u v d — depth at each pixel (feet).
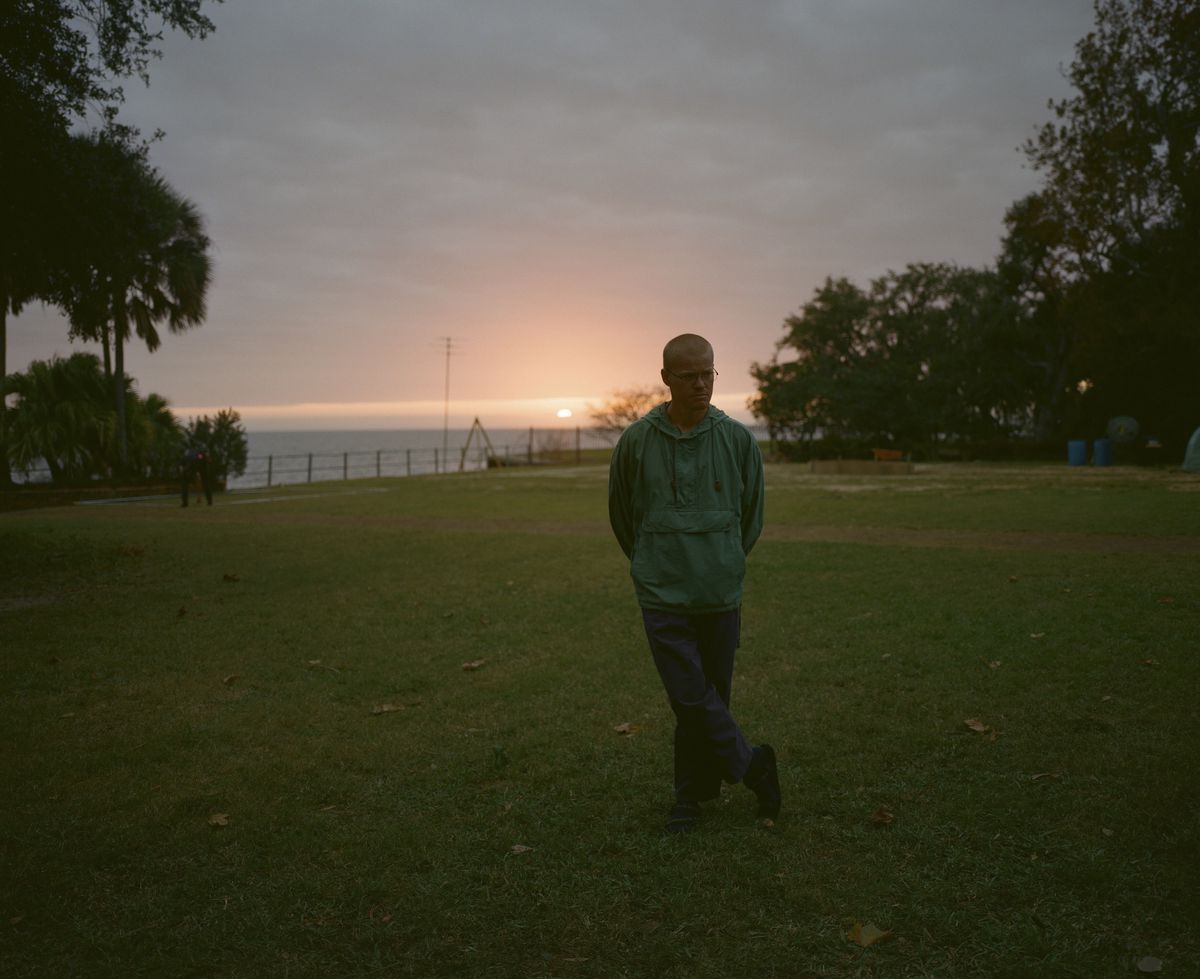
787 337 151.23
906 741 13.46
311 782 12.36
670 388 10.10
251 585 29.86
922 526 44.68
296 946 8.28
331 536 45.32
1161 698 14.93
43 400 90.79
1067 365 147.02
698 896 8.98
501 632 22.08
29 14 31.40
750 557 34.04
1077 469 103.09
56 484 86.38
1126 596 23.75
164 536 45.73
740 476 10.36
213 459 94.38
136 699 16.57
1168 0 108.06
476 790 12.00
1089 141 115.34
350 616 24.36
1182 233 110.83
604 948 8.13
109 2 33.60
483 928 8.52
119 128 36.60
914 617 22.20
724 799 11.59
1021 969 7.55
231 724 14.99
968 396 153.17
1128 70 112.37
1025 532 40.88
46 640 21.63
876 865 9.54
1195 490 63.72
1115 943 7.91
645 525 10.33
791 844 10.11
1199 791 11.09
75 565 34.35
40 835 10.69
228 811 11.39
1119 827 10.19
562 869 9.64
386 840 10.43
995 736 13.46
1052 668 17.10
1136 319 110.52
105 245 37.35
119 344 92.73
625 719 14.96
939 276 148.66
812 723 14.37
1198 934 7.98
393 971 7.84
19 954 8.14
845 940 8.12
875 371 142.51
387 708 15.67
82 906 9.04
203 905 9.04
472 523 52.49
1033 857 9.57
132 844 10.42
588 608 25.00
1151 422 118.93
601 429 201.77
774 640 20.26
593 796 11.72
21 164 33.35
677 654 10.02
